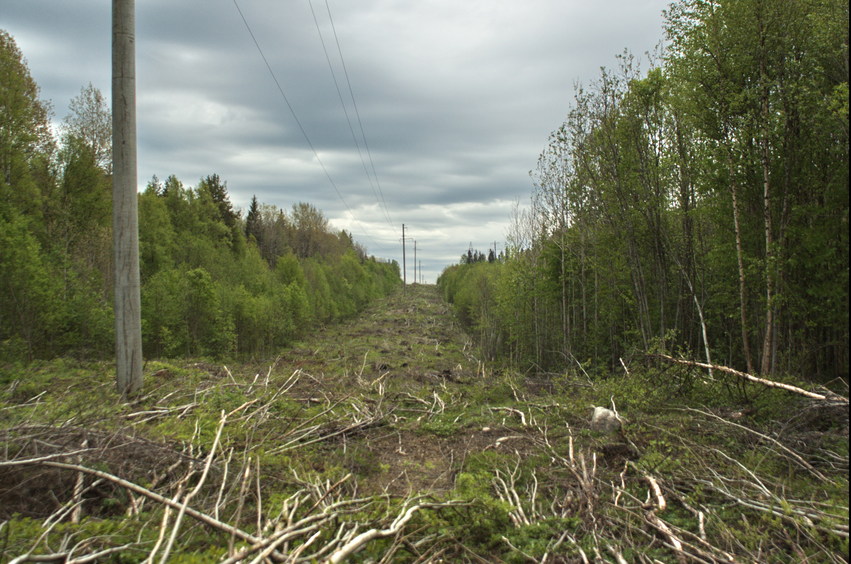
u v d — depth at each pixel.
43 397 8.17
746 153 11.58
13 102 16.28
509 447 7.91
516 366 18.94
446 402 11.70
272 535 3.59
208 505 4.63
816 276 10.70
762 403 7.75
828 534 4.32
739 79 11.69
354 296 46.69
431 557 4.12
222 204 45.31
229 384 10.36
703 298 14.12
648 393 9.30
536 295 18.89
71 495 4.46
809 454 6.26
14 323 11.95
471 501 5.06
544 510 5.36
